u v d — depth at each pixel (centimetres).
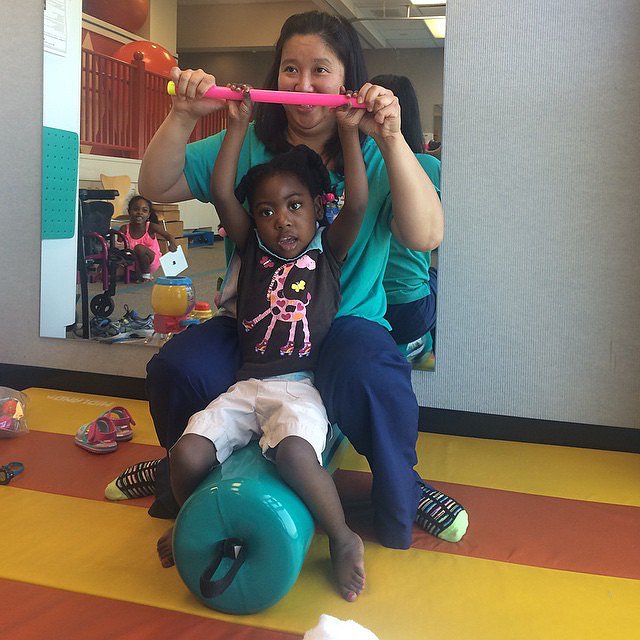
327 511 117
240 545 110
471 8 190
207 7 198
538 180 193
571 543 141
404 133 192
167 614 113
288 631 110
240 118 135
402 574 128
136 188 212
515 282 198
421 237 145
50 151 221
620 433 196
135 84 207
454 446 196
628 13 183
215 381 137
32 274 229
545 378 199
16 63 222
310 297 136
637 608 119
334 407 131
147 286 216
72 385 232
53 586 120
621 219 189
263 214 137
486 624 114
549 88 189
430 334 204
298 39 151
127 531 140
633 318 192
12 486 159
